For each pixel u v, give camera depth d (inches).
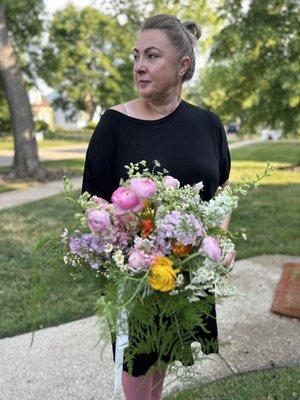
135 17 464.8
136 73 71.1
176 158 72.4
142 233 57.2
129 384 76.6
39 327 137.7
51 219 277.4
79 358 120.8
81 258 60.2
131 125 72.7
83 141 1381.6
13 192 410.9
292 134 531.2
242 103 529.3
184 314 56.1
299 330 133.0
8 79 497.4
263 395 102.6
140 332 56.1
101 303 53.1
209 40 441.7
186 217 54.4
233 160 685.9
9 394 106.5
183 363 60.1
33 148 509.0
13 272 181.5
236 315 142.8
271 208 302.4
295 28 427.5
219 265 56.8
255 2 410.3
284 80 446.9
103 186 75.3
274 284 167.3
